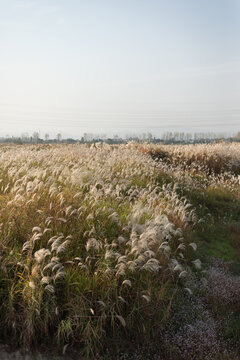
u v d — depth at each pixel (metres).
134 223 5.87
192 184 13.76
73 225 6.06
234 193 13.48
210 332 4.74
